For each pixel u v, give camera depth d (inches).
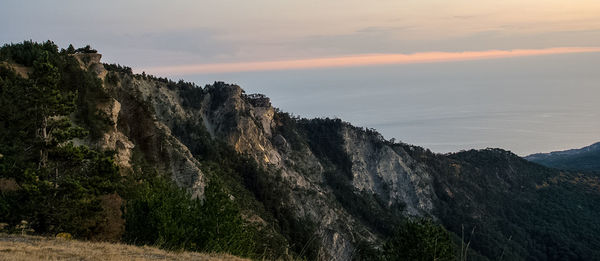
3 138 1102.4
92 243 932.0
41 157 1111.0
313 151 6053.2
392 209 5984.3
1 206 991.0
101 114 1895.9
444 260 1067.3
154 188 1237.7
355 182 6023.6
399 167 6742.1
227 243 1059.9
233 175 3715.6
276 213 3518.7
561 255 5944.9
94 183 1135.0
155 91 3993.6
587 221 6914.4
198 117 4340.6
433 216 6353.3
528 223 6879.9
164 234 1000.2
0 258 692.1
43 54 1139.3
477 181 7691.9
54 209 1050.1
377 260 1192.8
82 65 2160.4
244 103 5022.1
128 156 1951.3
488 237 5659.5
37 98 1096.8
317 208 4092.0
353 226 4190.5
